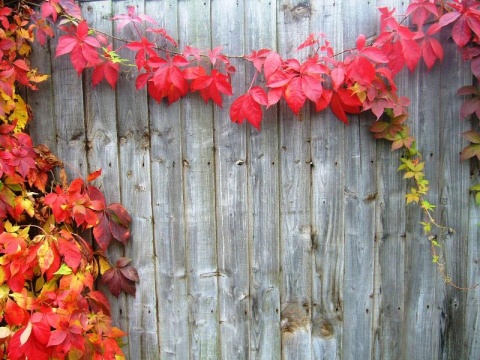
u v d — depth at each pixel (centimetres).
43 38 151
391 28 145
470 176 155
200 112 159
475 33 142
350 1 152
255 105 151
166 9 156
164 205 163
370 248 159
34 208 156
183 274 165
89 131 162
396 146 151
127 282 165
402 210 157
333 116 156
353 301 162
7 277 145
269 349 166
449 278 158
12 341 137
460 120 153
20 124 155
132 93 160
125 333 161
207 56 152
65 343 141
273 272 163
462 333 160
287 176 159
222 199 161
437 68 152
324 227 160
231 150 159
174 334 168
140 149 161
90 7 158
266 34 154
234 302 165
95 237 158
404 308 161
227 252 163
